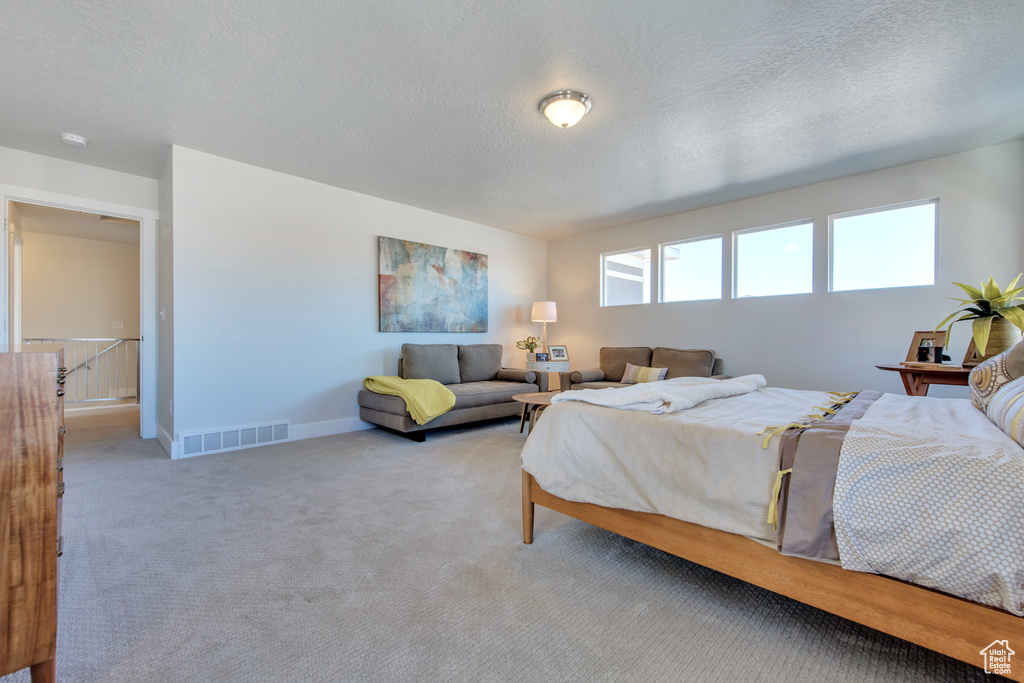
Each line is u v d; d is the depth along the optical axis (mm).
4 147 3086
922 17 1828
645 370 4387
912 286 3377
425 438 3801
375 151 3182
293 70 2211
